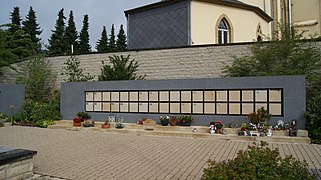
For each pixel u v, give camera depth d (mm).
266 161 3988
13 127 14445
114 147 9133
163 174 6133
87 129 13180
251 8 21500
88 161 7336
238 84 11508
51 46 41031
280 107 10781
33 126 14859
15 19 40812
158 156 7801
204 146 9148
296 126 10445
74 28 45531
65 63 19312
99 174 6215
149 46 20953
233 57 14547
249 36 21609
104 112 14273
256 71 13445
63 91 15320
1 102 16219
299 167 4047
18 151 5977
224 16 20297
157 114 13000
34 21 42219
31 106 16312
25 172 5918
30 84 19500
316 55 12625
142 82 13422
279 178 3715
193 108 12305
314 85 12430
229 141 10047
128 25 22156
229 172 3826
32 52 25203
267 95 11008
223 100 11766
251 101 11273
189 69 15711
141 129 12406
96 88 14547
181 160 7324
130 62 16641
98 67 18312
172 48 16188
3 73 21219
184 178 5836
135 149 8781
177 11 19469
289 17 27828
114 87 14078
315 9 26938
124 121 13734
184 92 12516
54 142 10141
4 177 5438
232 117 11516
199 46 15492
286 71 12320
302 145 9133
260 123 10656
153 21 20781
